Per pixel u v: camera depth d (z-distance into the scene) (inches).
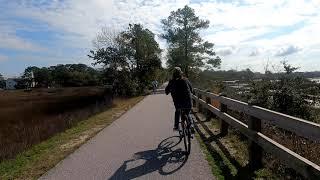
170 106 840.3
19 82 5905.5
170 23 2290.8
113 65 1699.1
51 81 5506.9
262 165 261.1
